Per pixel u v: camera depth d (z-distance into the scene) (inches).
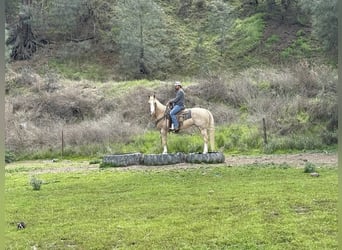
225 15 2046.0
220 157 681.6
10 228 319.6
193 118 721.0
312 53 1690.5
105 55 1985.7
